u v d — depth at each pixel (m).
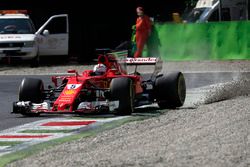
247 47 85.06
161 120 36.38
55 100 40.59
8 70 81.06
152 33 83.75
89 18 104.75
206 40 87.00
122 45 91.06
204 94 50.06
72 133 34.00
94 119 38.41
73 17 104.38
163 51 89.06
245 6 94.50
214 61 83.62
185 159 25.06
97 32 105.00
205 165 24.03
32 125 37.19
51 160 26.89
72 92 38.38
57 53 88.19
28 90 40.34
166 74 42.06
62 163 25.88
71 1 104.00
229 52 85.94
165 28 89.25
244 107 38.34
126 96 38.22
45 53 86.75
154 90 41.75
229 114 35.78
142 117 38.28
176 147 27.34
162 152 26.53
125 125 35.12
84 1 104.31
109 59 40.75
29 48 84.06
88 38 104.50
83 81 38.91
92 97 39.31
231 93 46.69
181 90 42.22
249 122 32.34
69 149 29.20
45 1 103.81
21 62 88.50
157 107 43.25
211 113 37.03
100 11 105.19
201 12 97.88
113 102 38.12
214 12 96.19
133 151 27.20
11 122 38.75
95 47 104.38
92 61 95.25
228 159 24.72
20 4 103.88
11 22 86.12
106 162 25.33
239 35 85.25
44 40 86.44
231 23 85.75
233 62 81.50
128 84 38.41
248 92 47.16
